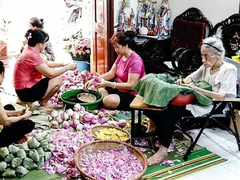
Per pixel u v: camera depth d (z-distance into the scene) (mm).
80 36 5801
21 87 3408
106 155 2459
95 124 3137
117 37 3318
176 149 2764
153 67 4020
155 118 2840
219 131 3170
